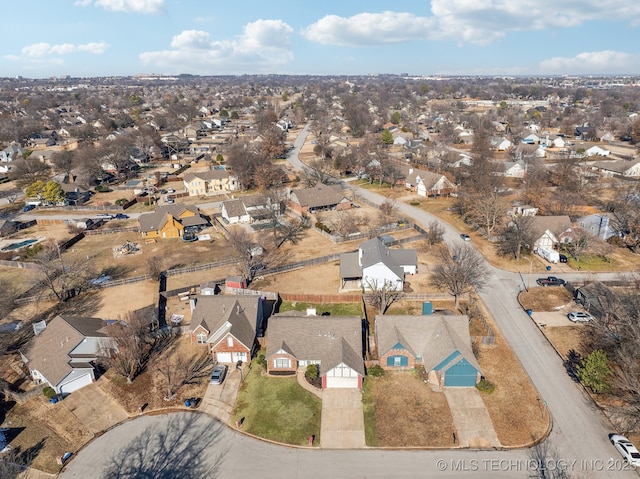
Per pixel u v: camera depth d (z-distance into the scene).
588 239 78.06
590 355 45.47
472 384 46.22
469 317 58.66
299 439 40.38
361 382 46.31
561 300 63.06
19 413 44.03
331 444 39.75
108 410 44.38
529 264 74.75
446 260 76.06
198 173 127.31
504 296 64.69
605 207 98.56
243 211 99.75
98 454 39.16
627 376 42.19
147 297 66.81
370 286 63.72
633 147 168.12
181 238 92.06
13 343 56.34
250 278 70.69
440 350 47.06
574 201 94.88
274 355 48.44
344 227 91.00
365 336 55.31
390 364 49.09
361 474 36.66
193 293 67.12
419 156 148.88
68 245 88.69
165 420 42.94
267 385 47.22
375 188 125.31
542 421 41.69
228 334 49.50
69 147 179.00
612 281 66.88
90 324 53.94
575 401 44.09
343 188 125.00
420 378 47.72
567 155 155.62
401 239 84.12
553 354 51.44
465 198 100.94
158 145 174.38
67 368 46.66
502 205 91.25
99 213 110.19
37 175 131.88
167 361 51.28
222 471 37.25
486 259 77.12
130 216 107.81
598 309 57.22
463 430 40.88
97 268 77.88
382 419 42.41
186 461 38.28
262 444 40.00
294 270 74.50
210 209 110.56
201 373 49.34
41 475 37.09
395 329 50.06
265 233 89.88
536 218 81.00
